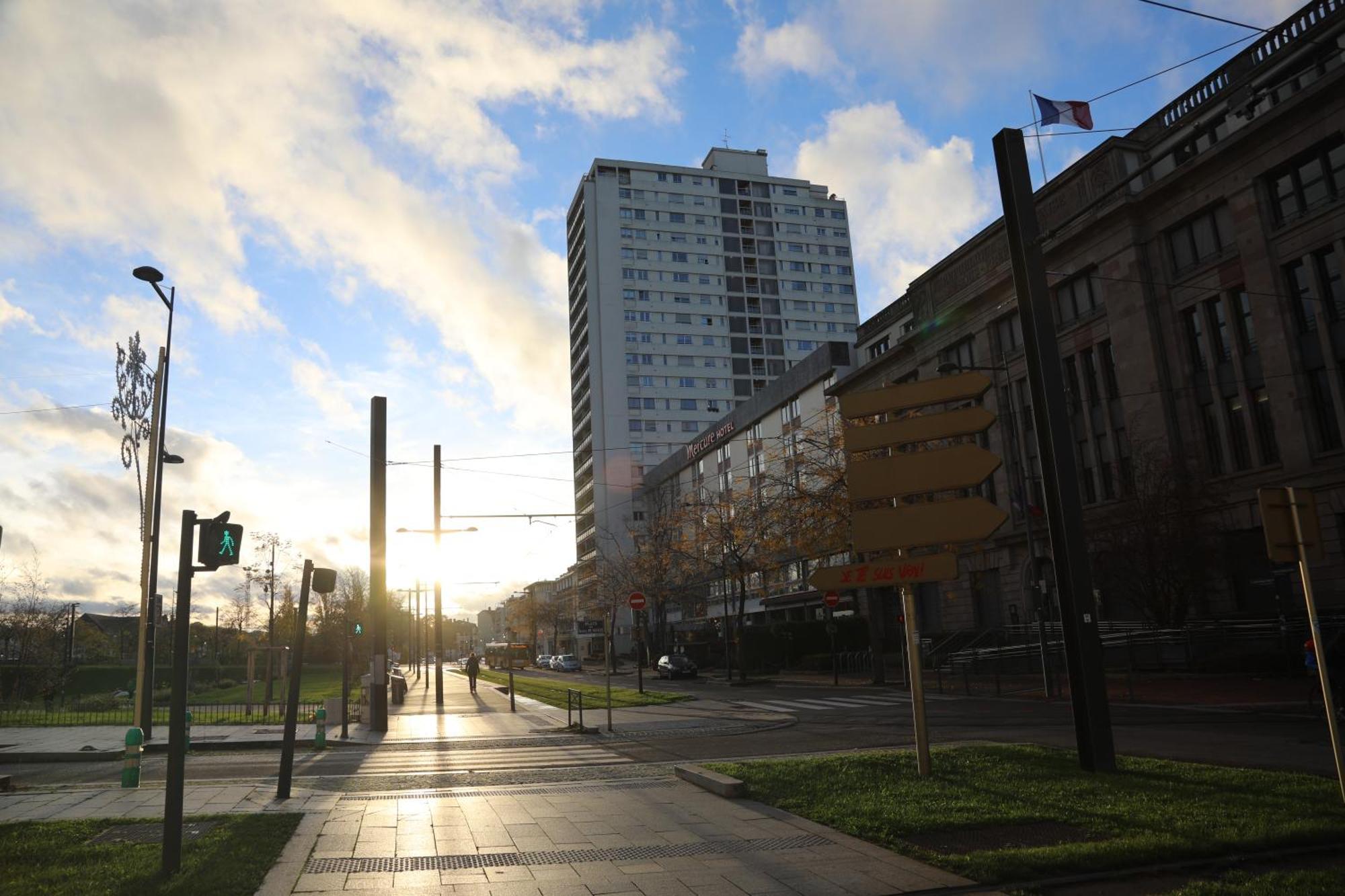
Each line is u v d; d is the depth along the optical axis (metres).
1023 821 7.90
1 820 9.05
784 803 9.30
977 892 6.02
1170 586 29.33
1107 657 31.45
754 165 120.25
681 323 109.44
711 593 75.50
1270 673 25.20
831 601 36.12
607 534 99.94
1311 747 12.49
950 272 45.66
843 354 56.22
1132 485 32.03
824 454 38.34
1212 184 31.45
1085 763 10.46
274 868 6.84
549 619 105.50
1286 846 6.75
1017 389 41.22
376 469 22.27
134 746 11.92
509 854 7.41
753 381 110.81
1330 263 28.06
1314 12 28.02
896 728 18.92
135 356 22.77
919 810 8.42
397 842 7.89
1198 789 8.90
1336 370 27.47
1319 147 28.25
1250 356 30.45
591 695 35.22
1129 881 6.15
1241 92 30.66
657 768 13.94
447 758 16.11
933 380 11.10
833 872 6.59
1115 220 34.88
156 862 7.03
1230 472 30.61
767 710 25.77
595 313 107.50
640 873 6.69
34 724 23.64
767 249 115.19
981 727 18.09
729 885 6.32
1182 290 32.84
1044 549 38.84
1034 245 11.73
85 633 73.25
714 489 76.25
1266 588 29.50
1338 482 27.08
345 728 20.09
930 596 48.22
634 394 106.00
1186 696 22.25
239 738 19.22
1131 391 34.09
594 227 109.69
